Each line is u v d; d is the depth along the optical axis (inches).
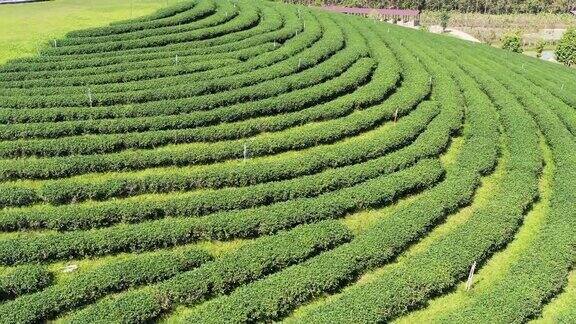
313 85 1503.4
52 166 1067.3
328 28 2036.2
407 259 877.8
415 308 789.2
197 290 778.8
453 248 863.7
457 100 1444.4
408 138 1229.1
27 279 788.0
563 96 1624.0
